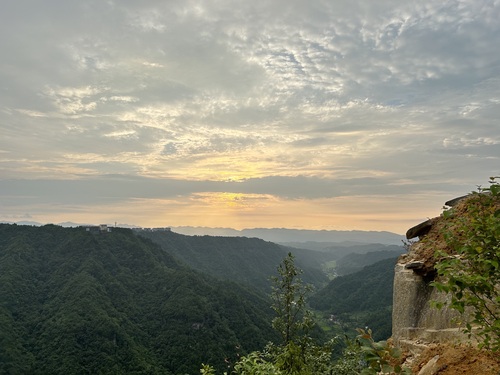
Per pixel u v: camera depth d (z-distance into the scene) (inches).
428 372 170.4
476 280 114.7
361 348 121.9
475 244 124.4
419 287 231.1
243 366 221.1
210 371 251.8
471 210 139.3
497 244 122.0
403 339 224.4
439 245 220.5
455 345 179.0
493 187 133.8
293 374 276.5
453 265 123.0
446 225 145.3
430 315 214.8
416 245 251.3
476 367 151.9
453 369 159.2
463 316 189.2
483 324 124.9
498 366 145.2
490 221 124.9
